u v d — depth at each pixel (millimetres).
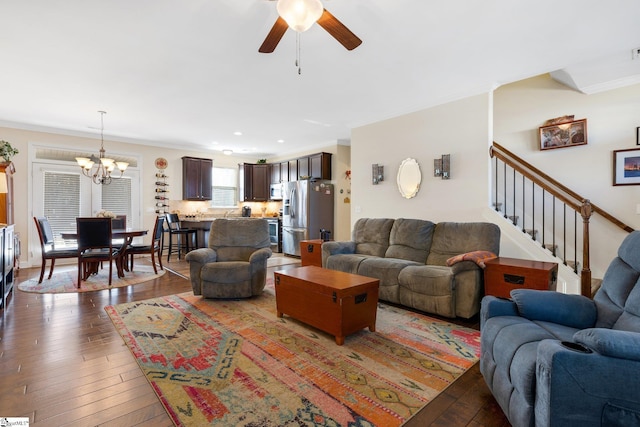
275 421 1624
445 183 4402
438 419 1656
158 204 7176
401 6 2355
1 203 4645
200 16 2457
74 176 6172
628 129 3918
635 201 3867
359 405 1766
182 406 1742
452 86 3965
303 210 6941
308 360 2281
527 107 4695
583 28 2664
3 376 2043
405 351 2443
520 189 4746
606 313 1804
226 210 8312
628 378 1122
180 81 3727
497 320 1841
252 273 3770
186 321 3035
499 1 2299
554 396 1189
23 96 4203
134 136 6570
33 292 4039
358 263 3949
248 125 5742
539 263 3061
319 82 3797
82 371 2109
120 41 2824
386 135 5168
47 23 2537
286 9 1711
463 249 3633
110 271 4441
